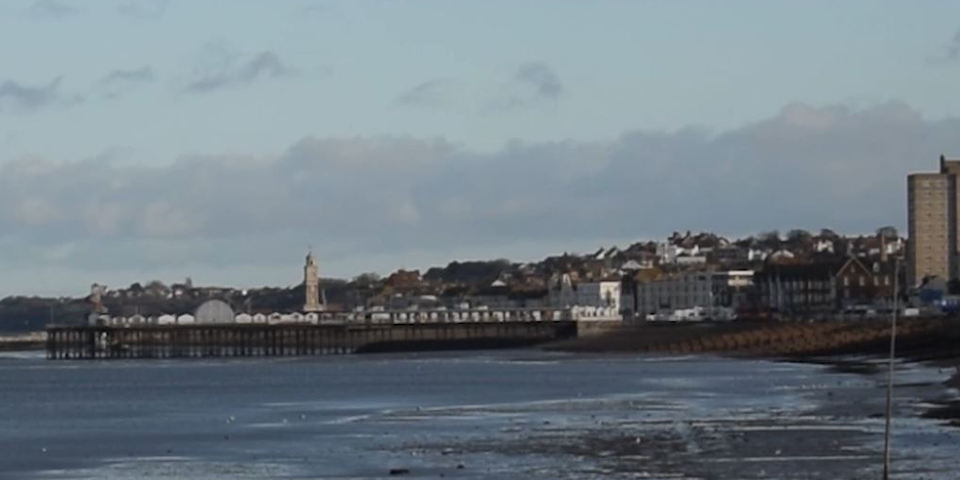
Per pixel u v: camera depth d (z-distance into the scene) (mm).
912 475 88000
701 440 109875
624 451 103812
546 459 100250
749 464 94938
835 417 126625
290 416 149000
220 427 137375
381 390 195250
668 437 112562
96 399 194625
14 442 126000
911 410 131875
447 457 103000
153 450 116000
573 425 125812
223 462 105062
